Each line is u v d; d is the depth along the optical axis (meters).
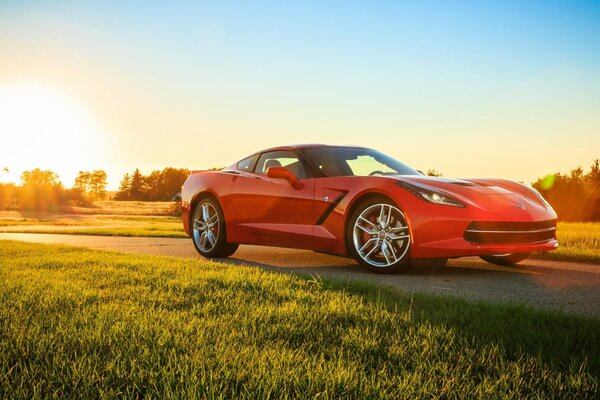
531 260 5.71
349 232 4.80
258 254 6.38
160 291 3.23
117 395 1.65
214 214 6.16
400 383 1.72
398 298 3.12
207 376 1.76
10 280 3.56
